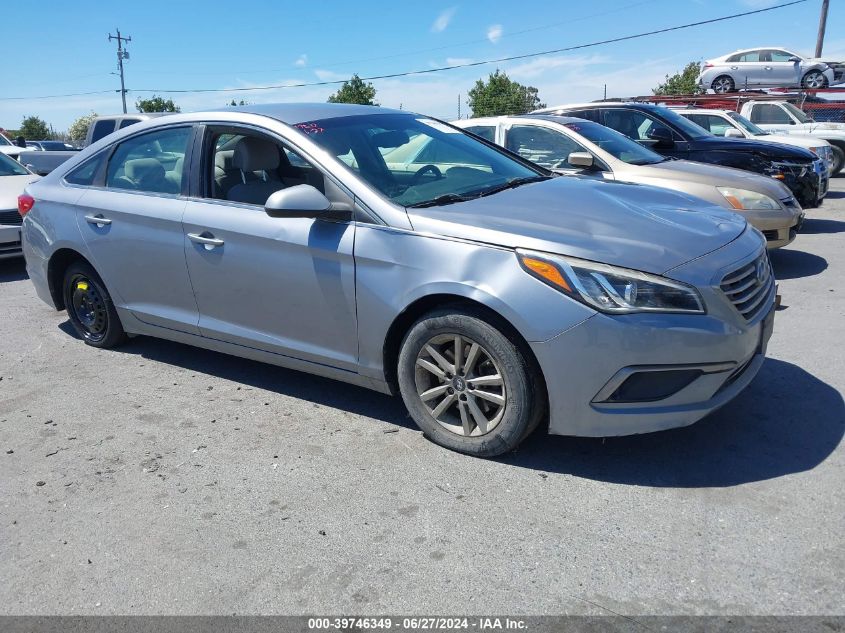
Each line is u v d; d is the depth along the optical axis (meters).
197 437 3.85
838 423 3.68
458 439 3.51
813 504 2.97
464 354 3.39
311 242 3.69
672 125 9.12
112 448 3.77
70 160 5.23
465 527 2.94
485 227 3.29
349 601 2.54
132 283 4.68
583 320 3.02
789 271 7.23
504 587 2.57
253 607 2.54
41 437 3.93
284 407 4.18
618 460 3.41
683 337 2.99
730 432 3.63
